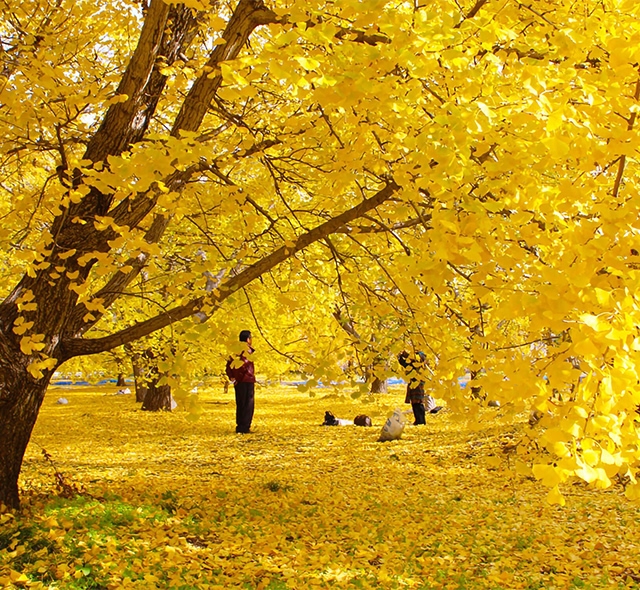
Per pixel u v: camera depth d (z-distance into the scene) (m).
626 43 1.78
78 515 4.60
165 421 14.34
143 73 4.09
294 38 1.92
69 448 10.23
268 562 4.21
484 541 5.24
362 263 5.52
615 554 4.83
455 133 1.93
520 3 2.38
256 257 5.02
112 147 4.31
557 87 2.22
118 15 5.11
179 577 3.67
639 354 1.66
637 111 1.83
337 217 4.19
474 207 1.98
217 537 4.80
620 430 1.82
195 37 5.12
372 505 6.38
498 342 3.08
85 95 3.30
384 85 2.15
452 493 7.15
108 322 10.88
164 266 6.70
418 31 2.01
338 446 10.68
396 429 11.33
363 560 4.53
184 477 7.61
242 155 4.00
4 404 4.45
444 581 4.15
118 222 4.43
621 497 6.88
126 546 4.12
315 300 6.51
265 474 8.08
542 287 1.79
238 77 2.11
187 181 4.25
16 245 3.78
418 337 4.28
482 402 3.70
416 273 2.11
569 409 2.04
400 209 3.19
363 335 5.93
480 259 1.88
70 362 11.80
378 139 2.72
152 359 11.32
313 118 3.81
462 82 2.15
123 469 8.10
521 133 2.19
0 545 3.78
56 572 3.46
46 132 4.48
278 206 6.10
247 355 3.74
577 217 2.29
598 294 1.66
